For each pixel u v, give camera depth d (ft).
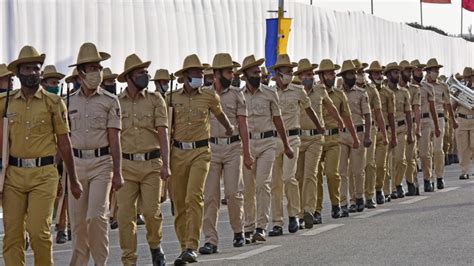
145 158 61.93
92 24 108.06
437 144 114.83
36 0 100.53
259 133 75.41
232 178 71.26
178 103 67.05
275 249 69.67
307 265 61.21
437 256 62.75
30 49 53.42
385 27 201.57
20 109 53.47
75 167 56.80
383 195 101.50
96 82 57.93
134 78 62.03
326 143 88.07
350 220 86.38
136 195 62.18
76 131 58.34
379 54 197.88
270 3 147.84
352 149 94.32
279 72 80.23
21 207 53.83
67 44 104.47
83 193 58.59
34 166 53.42
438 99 115.55
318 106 84.43
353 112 95.25
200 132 67.00
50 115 53.83
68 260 70.90
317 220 85.61
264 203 74.84
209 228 69.92
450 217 83.25
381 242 70.08
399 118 105.50
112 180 58.65
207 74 88.84
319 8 167.43
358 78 97.60
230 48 136.77
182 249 67.82
